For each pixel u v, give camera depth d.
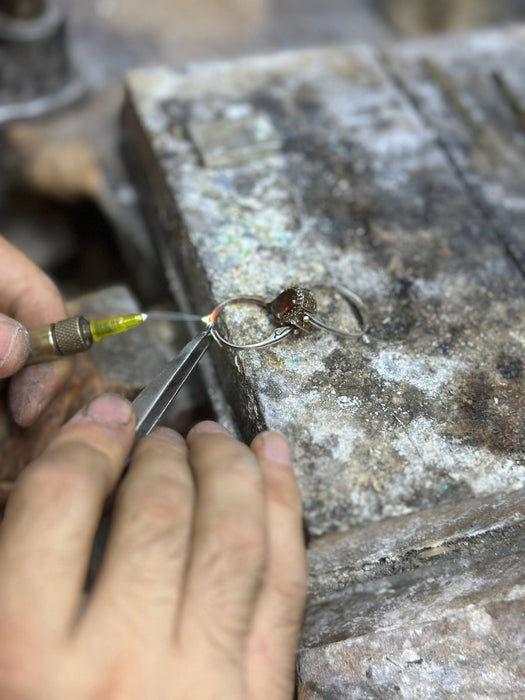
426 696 0.25
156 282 0.43
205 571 0.22
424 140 0.36
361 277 0.30
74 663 0.21
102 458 0.23
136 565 0.22
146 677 0.21
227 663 0.22
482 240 0.32
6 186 0.49
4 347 0.26
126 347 0.32
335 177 0.34
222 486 0.23
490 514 0.27
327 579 0.28
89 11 0.61
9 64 0.48
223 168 0.34
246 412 0.28
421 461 0.26
